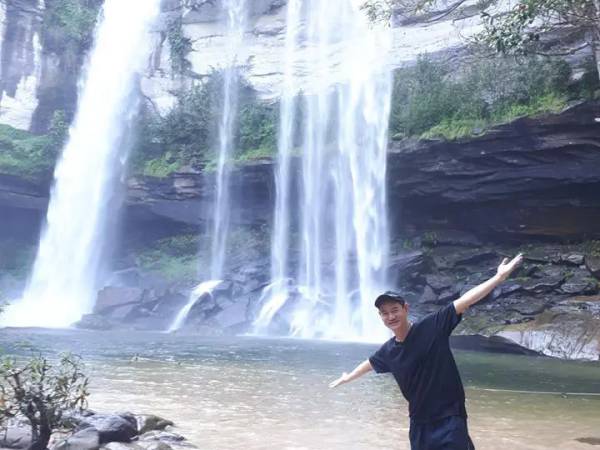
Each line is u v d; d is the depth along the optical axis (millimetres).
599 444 6352
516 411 8367
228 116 34625
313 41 34594
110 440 5688
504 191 25297
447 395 3508
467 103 25281
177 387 9852
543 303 21297
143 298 27531
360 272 29047
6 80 37625
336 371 12625
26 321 29047
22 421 5750
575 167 23141
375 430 6914
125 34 39438
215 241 32906
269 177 32375
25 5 38594
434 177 26734
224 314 26781
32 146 35969
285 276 30844
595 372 13570
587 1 11469
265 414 7742
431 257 27078
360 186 30078
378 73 30953
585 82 22000
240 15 37375
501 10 25641
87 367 12031
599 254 23281
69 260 35562
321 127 32594
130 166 35281
